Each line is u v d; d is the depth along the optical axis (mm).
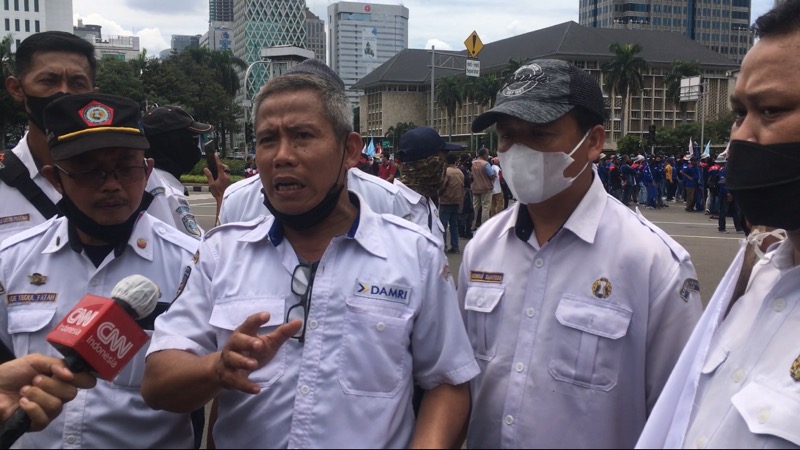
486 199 16328
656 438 1891
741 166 1825
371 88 127312
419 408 2154
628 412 2227
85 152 2400
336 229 2107
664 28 154375
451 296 2102
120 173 2535
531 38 114312
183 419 2553
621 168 25672
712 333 1914
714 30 156500
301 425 1911
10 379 2096
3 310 2633
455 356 2033
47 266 2629
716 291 1991
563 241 2336
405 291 2008
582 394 2201
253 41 150875
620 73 82875
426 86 122500
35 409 1955
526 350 2295
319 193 2012
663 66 109250
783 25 1765
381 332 1958
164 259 2697
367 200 4090
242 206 3961
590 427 2188
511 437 2266
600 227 2318
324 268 2039
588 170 2363
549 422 2219
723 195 16922
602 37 108438
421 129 5191
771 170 1758
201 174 35875
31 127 3332
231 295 2066
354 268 2031
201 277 2145
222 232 2207
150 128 4184
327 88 2047
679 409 1882
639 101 108875
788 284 1802
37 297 2588
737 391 1798
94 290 2594
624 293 2230
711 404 1850
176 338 2037
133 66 60062
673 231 17250
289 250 2090
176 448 2525
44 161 3361
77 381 1992
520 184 2322
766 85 1759
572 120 2307
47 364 2043
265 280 2064
